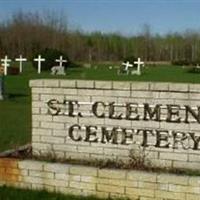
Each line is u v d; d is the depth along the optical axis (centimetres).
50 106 848
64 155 844
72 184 774
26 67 5450
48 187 789
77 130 834
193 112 766
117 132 811
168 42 9362
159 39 9400
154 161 791
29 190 788
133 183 738
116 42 9031
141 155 797
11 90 2752
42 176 791
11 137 1254
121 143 809
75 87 830
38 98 855
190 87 763
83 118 830
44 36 7644
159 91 783
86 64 7062
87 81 822
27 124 1490
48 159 833
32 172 796
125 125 806
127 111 803
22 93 2575
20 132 1335
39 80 849
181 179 711
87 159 830
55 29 7862
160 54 9238
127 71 5106
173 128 779
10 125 1466
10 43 7431
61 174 780
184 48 9338
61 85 838
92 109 824
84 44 8481
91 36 8806
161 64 8112
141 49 9181
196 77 4609
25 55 7412
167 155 784
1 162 811
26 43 7475
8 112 1791
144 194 732
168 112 780
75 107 834
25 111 1827
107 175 752
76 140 836
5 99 2241
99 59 8638
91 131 827
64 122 841
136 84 794
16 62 6041
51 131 850
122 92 804
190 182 706
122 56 9006
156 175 725
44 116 853
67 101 838
